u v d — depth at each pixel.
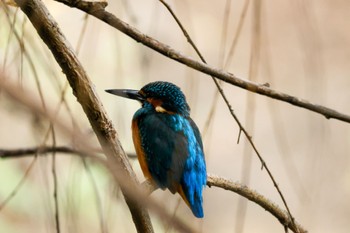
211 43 18.14
